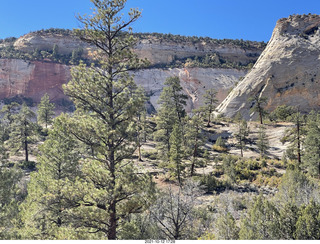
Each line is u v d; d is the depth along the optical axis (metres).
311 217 12.06
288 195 20.23
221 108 99.06
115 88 16.36
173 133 39.34
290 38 113.06
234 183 35.75
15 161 45.84
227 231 14.41
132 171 14.74
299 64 101.75
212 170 42.31
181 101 68.88
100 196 13.59
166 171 40.72
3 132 26.73
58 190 14.16
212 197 29.52
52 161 22.66
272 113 77.69
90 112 16.30
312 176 34.25
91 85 15.22
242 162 43.56
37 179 21.05
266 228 12.80
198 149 44.56
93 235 14.67
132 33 16.81
